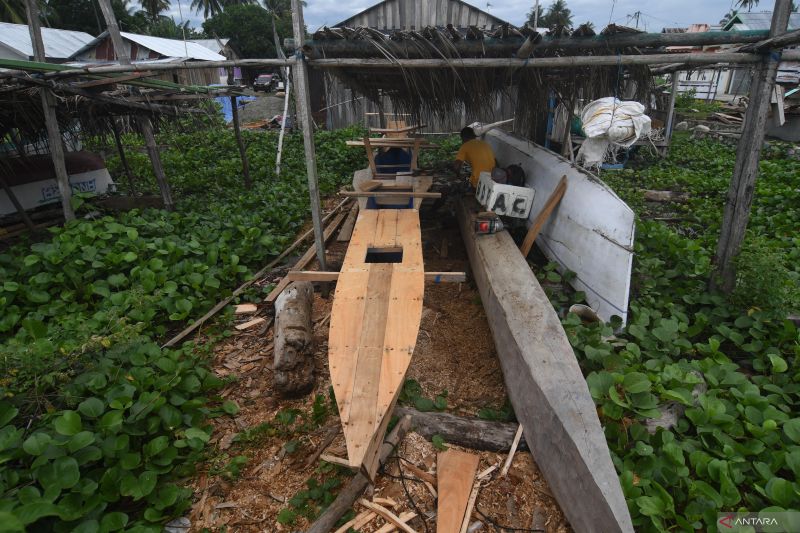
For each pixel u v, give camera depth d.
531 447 2.92
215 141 13.89
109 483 2.54
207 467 2.99
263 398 3.61
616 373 3.08
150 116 7.29
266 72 32.62
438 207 7.62
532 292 3.80
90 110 6.30
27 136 6.61
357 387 2.73
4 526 1.93
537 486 2.78
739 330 3.88
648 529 2.31
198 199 8.29
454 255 6.30
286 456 3.07
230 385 3.75
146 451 2.77
